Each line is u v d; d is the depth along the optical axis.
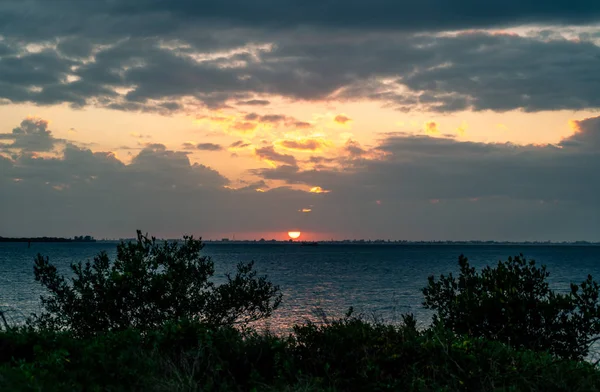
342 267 92.19
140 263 12.02
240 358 7.96
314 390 7.11
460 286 11.50
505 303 10.29
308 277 64.06
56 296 11.72
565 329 10.20
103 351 8.05
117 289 11.22
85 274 11.80
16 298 33.81
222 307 12.21
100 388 6.96
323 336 8.48
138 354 8.11
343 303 34.34
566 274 72.75
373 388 7.29
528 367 7.65
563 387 7.21
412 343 8.09
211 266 12.75
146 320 11.16
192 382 7.25
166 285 11.56
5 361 8.00
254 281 12.66
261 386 7.36
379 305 32.62
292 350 8.35
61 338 8.60
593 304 10.19
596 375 7.60
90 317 11.10
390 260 129.50
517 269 11.01
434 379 7.39
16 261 99.88
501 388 7.11
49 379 7.02
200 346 8.13
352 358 7.84
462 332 10.50
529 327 10.30
